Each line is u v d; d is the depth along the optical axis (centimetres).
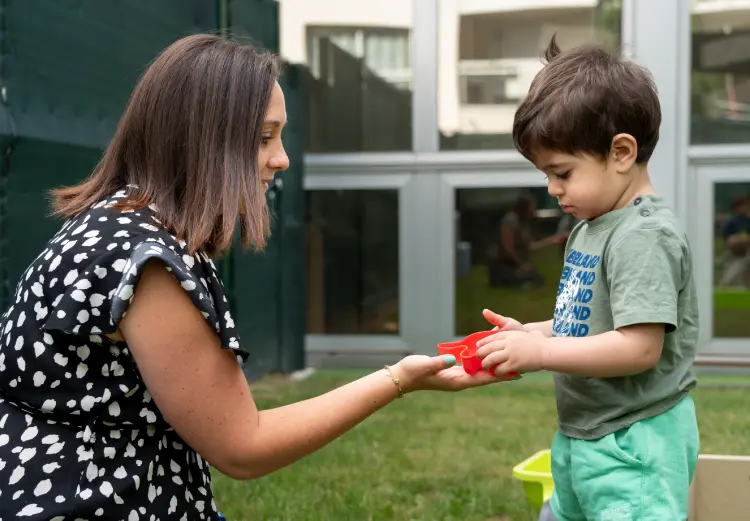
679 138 623
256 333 551
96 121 356
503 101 654
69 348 142
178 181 154
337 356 674
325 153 673
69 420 144
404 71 663
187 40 159
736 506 250
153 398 146
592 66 182
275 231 580
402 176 667
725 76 618
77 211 158
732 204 622
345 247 674
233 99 152
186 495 154
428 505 315
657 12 618
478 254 659
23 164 303
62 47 330
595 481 180
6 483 140
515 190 652
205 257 152
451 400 511
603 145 176
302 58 669
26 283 147
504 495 322
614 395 181
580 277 186
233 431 149
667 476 174
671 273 171
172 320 141
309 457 380
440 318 664
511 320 200
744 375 596
